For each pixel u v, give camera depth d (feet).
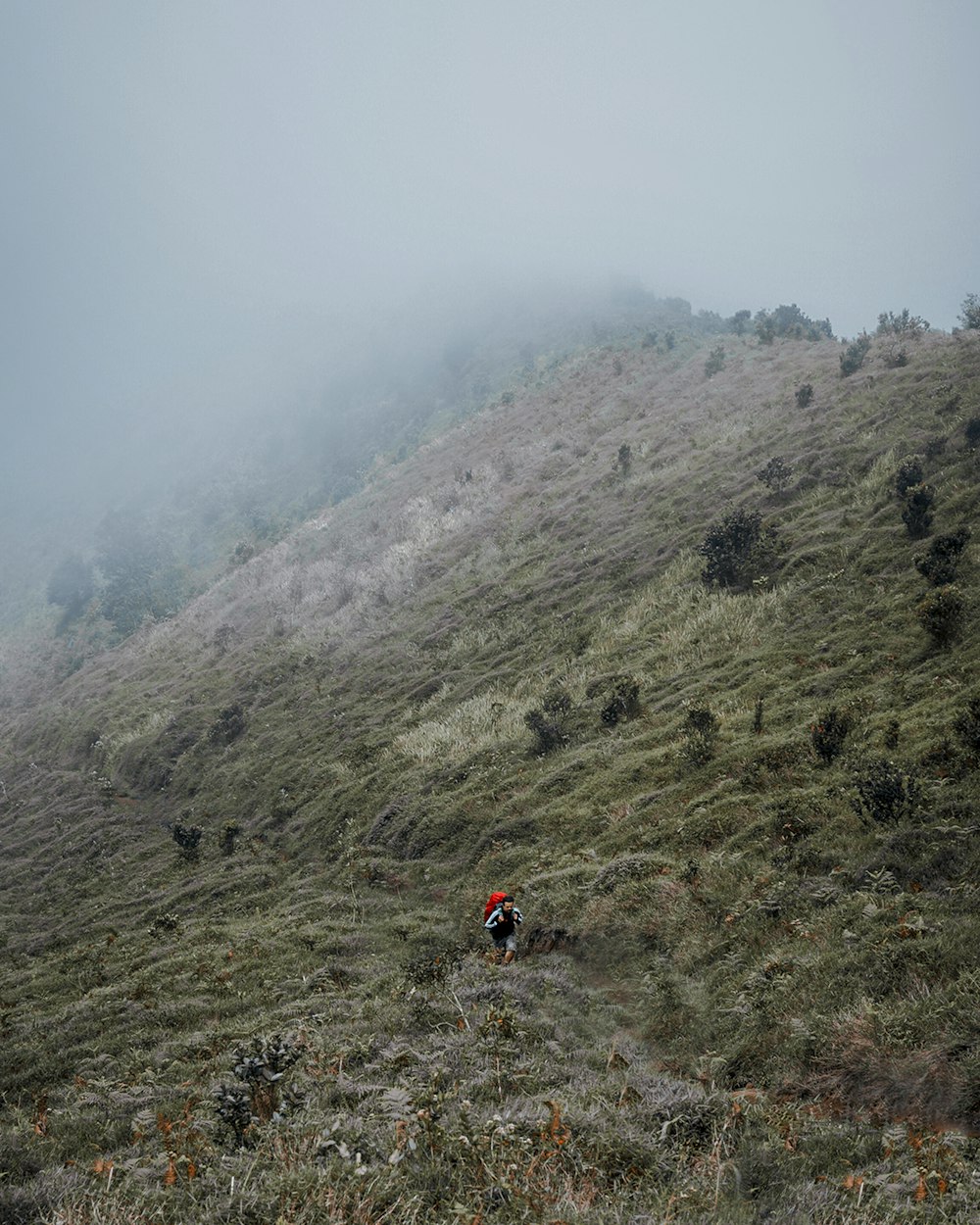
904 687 56.70
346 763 99.66
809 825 42.50
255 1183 13.89
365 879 71.36
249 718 129.18
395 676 118.93
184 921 74.54
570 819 63.26
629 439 170.50
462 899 60.49
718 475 126.00
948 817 35.78
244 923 67.92
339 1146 14.26
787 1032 25.52
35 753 166.40
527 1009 31.96
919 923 27.25
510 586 128.47
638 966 38.04
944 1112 18.47
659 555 112.37
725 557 94.02
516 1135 14.57
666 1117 17.76
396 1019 32.48
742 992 30.09
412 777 86.94
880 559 80.89
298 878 79.10
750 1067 25.02
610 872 47.91
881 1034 22.30
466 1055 23.44
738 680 73.51
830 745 50.19
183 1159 17.17
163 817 113.29
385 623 139.44
